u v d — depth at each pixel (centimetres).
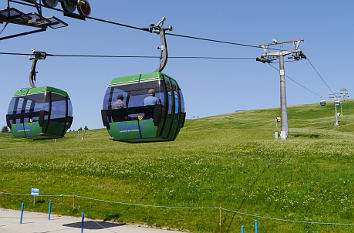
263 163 3209
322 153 3559
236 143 4853
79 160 3716
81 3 1213
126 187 2681
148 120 1573
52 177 3056
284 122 5356
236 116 15512
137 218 2031
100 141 7350
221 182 2638
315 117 13312
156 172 3006
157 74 1612
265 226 1839
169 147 5019
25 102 1884
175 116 1694
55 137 1928
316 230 1750
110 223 1955
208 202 2281
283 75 5434
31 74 1973
